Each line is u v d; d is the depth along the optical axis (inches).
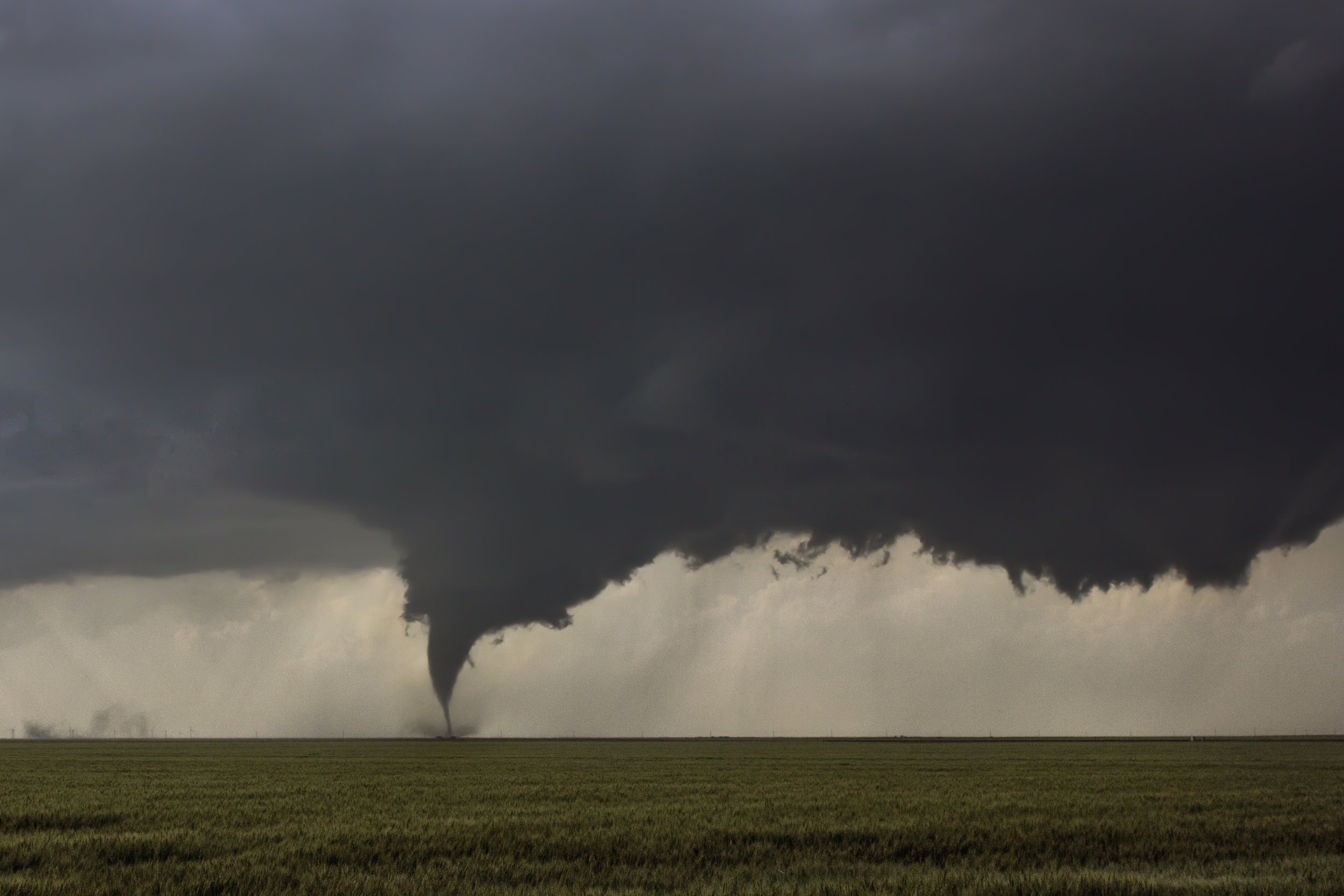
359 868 738.8
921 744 5629.9
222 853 804.0
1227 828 970.1
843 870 744.3
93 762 2942.9
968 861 800.3
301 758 3334.2
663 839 874.1
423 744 6638.8
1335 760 2923.2
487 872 713.6
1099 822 1015.6
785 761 3031.5
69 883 649.6
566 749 5068.9
